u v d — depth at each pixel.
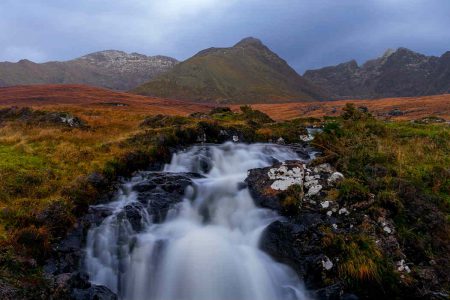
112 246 10.53
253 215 11.55
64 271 9.19
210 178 14.15
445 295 8.69
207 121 20.25
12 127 21.16
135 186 13.04
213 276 9.77
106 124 23.72
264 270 9.99
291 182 11.70
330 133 16.91
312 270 9.45
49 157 14.73
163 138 16.98
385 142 16.22
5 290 7.40
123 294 10.05
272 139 20.05
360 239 9.53
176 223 11.69
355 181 11.50
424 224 10.30
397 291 8.80
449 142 16.42
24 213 10.09
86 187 12.03
